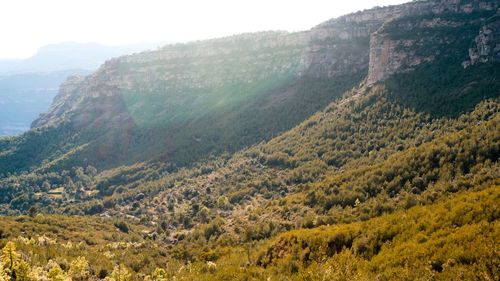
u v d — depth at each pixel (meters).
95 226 121.88
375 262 49.97
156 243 105.38
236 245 86.19
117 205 176.50
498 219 47.91
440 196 70.88
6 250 55.47
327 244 59.31
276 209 103.81
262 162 162.00
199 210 134.50
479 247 41.88
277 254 65.62
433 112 123.25
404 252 48.62
